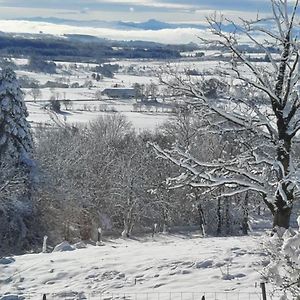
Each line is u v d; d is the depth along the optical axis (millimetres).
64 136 66750
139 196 60125
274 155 23406
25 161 47156
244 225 47438
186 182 22469
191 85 22375
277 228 13469
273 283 14492
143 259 20625
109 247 24359
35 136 68812
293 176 20891
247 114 22266
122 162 62938
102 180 61938
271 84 22453
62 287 18516
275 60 22453
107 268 19906
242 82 22375
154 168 61000
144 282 18297
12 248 45312
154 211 61656
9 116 45812
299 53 21516
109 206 61250
